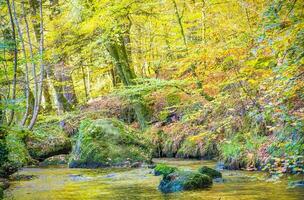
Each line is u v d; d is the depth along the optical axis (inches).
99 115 933.2
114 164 597.0
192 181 357.4
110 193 361.7
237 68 356.5
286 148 285.0
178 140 694.5
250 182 368.5
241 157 463.5
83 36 754.8
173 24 689.6
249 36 305.9
